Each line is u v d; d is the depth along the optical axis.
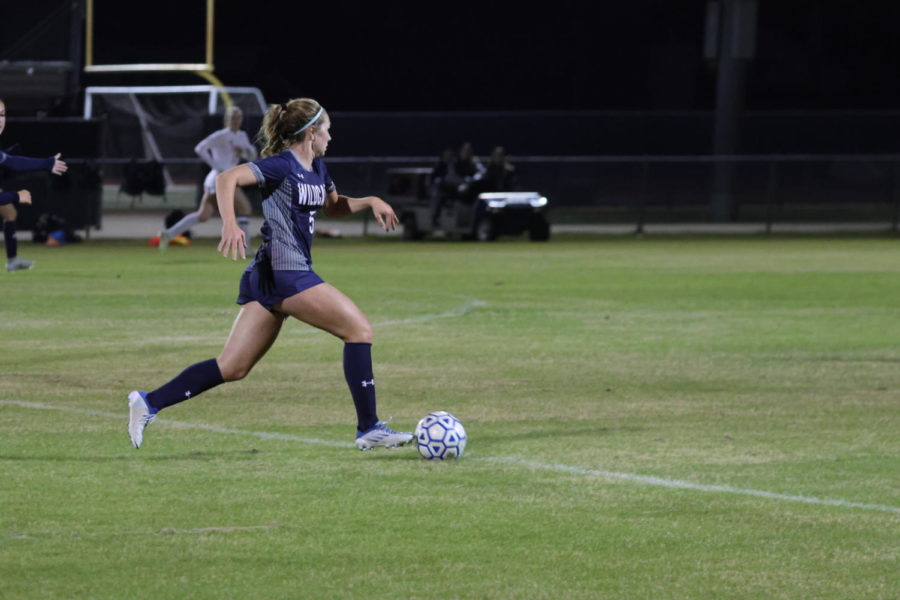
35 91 152.62
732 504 26.27
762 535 24.02
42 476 28.22
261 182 28.70
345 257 104.56
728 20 168.50
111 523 24.45
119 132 193.12
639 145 190.25
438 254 108.56
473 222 126.12
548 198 166.00
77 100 154.12
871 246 121.88
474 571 21.72
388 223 30.73
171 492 26.84
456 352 49.94
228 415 36.12
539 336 55.03
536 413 36.88
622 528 24.42
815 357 48.88
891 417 36.50
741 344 52.66
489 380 43.03
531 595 20.50
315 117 29.20
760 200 175.50
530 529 24.30
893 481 28.45
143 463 29.59
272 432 33.59
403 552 22.77
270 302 29.42
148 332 55.34
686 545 23.33
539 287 78.19
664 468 29.58
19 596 20.23
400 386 41.69
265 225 29.23
